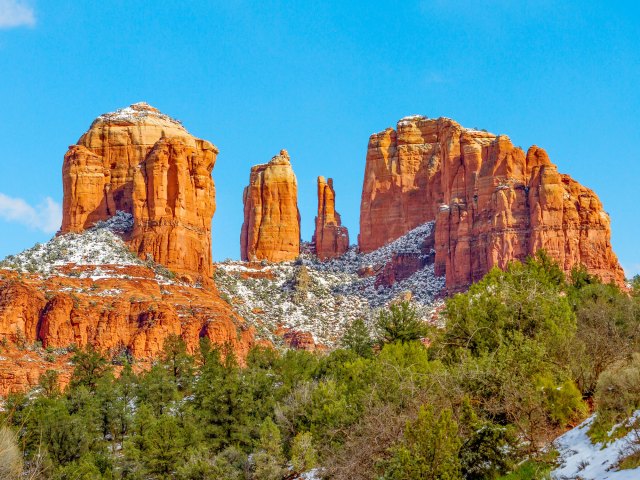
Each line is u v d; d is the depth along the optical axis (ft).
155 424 327.88
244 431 331.16
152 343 510.17
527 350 194.80
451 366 215.72
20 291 502.38
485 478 162.91
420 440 163.94
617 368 183.52
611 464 141.59
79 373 426.10
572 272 359.46
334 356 368.07
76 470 300.20
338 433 232.53
